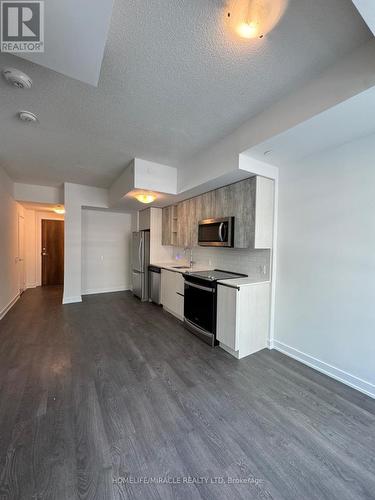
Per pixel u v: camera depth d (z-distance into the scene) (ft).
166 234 15.93
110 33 4.28
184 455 4.61
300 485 4.07
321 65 5.08
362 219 6.70
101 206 16.71
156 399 6.27
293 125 5.99
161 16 3.97
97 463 4.40
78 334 10.55
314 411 5.91
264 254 9.62
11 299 14.76
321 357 7.77
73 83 5.65
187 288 11.30
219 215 10.46
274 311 9.36
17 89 5.85
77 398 6.24
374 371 6.48
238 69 5.19
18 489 3.89
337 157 7.25
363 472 4.32
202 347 9.45
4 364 7.91
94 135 8.41
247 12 3.87
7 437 4.92
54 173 13.21
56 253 22.80
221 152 8.69
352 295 6.95
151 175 11.10
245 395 6.50
